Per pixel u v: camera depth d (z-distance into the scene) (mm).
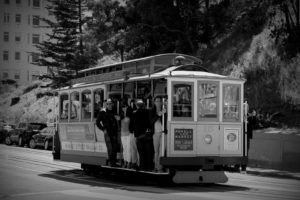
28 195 12859
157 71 16141
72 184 15477
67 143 19906
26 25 85125
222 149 15344
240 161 15578
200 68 16234
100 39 45781
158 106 14836
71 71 47375
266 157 23328
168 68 16281
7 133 42719
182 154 14766
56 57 48156
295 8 34688
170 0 40844
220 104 15391
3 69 84188
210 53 39375
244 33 37438
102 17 44469
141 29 42844
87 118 18375
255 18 36594
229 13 39188
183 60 16672
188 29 41375
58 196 12648
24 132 39219
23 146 39750
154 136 14844
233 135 15555
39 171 19672
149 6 40562
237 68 34156
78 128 19016
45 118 55906
